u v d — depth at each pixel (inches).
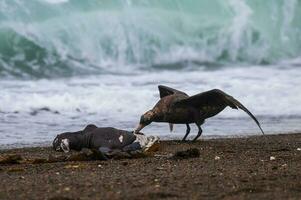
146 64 1918.1
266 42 2086.6
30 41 1872.5
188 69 1868.8
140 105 1398.9
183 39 2015.3
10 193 655.8
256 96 1487.5
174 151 967.6
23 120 1262.3
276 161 855.7
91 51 1907.0
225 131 1192.2
